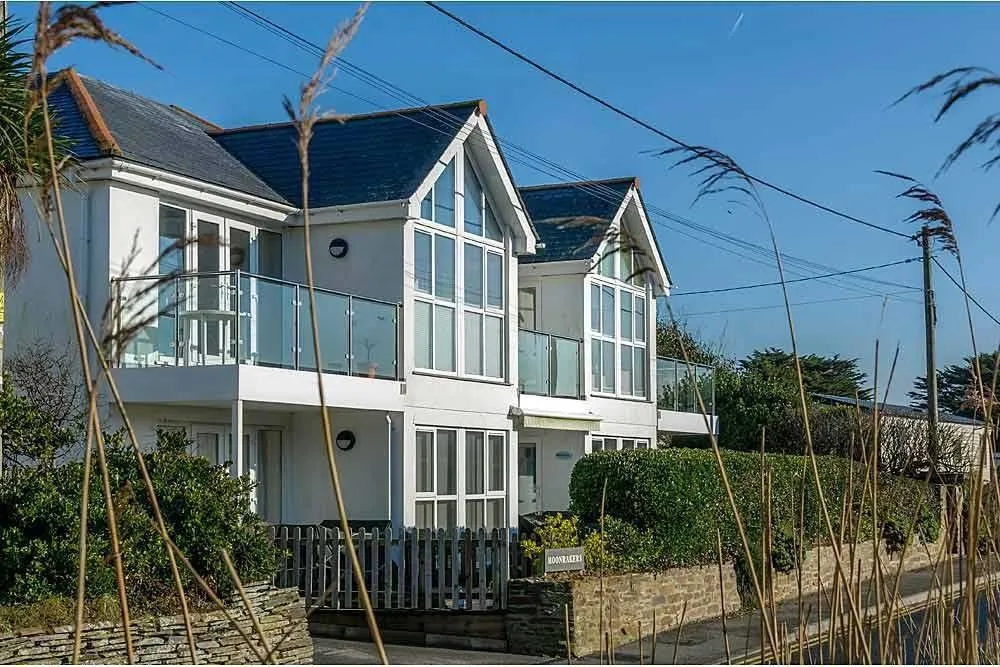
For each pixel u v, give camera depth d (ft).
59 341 49.88
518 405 69.67
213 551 38.63
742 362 106.73
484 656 46.11
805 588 60.80
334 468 11.21
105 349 10.82
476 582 48.14
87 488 10.93
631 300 84.94
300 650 41.04
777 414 96.89
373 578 49.29
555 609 46.21
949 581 17.37
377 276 60.13
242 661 37.96
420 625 48.55
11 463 40.34
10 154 31.81
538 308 79.25
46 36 10.39
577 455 77.51
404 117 65.00
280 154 64.28
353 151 63.62
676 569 53.36
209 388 48.70
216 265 56.44
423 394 60.95
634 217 81.97
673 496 54.34
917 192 16.72
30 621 32.14
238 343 49.14
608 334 81.66
